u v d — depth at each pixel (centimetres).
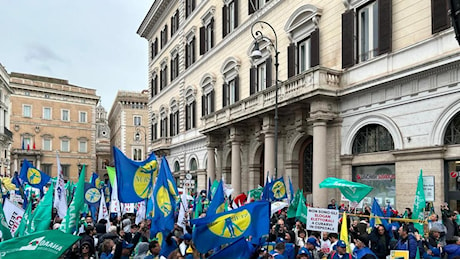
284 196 1419
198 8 3444
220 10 3077
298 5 2183
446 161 1414
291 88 1964
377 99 1673
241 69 2744
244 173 2609
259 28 2538
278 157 2227
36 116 7125
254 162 2512
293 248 896
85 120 7656
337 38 1909
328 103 1833
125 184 1060
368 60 1719
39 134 7138
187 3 3697
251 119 2333
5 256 555
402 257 769
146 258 759
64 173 7338
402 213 1521
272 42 2294
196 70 3491
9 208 958
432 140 1443
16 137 6912
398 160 1559
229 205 1608
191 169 3572
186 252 860
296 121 2053
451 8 704
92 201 1465
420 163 1478
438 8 1431
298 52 2191
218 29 3116
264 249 845
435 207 1408
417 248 848
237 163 2548
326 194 1786
